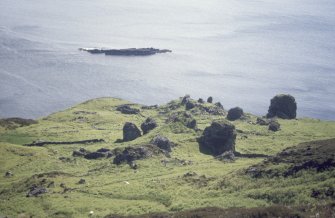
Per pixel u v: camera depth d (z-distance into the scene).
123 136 171.75
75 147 164.38
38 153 154.25
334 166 77.31
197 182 97.06
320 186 70.12
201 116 196.25
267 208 60.34
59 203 92.75
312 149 88.31
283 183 78.25
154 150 134.75
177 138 156.62
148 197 91.56
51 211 89.19
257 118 189.50
